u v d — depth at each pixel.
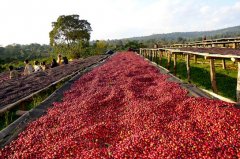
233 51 15.48
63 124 9.80
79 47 92.69
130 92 14.03
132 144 7.18
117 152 6.88
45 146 7.91
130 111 10.80
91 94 14.80
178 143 6.86
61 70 31.89
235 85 17.45
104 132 8.62
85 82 19.86
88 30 112.19
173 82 16.20
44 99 15.03
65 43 104.56
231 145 6.66
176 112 10.32
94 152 6.97
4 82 25.33
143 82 17.70
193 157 6.28
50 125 9.89
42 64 35.97
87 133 8.44
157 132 7.80
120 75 22.05
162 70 23.55
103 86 17.28
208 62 30.53
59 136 8.56
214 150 6.56
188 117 9.64
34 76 27.62
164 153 6.45
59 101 14.11
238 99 11.96
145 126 8.76
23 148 7.94
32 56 153.75
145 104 11.38
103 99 13.54
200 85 18.75
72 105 12.56
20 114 12.18
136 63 32.16
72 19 106.88
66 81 21.33
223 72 22.59
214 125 7.96
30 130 9.41
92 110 11.48
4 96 16.50
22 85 21.17
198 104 10.41
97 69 28.50
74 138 8.18
